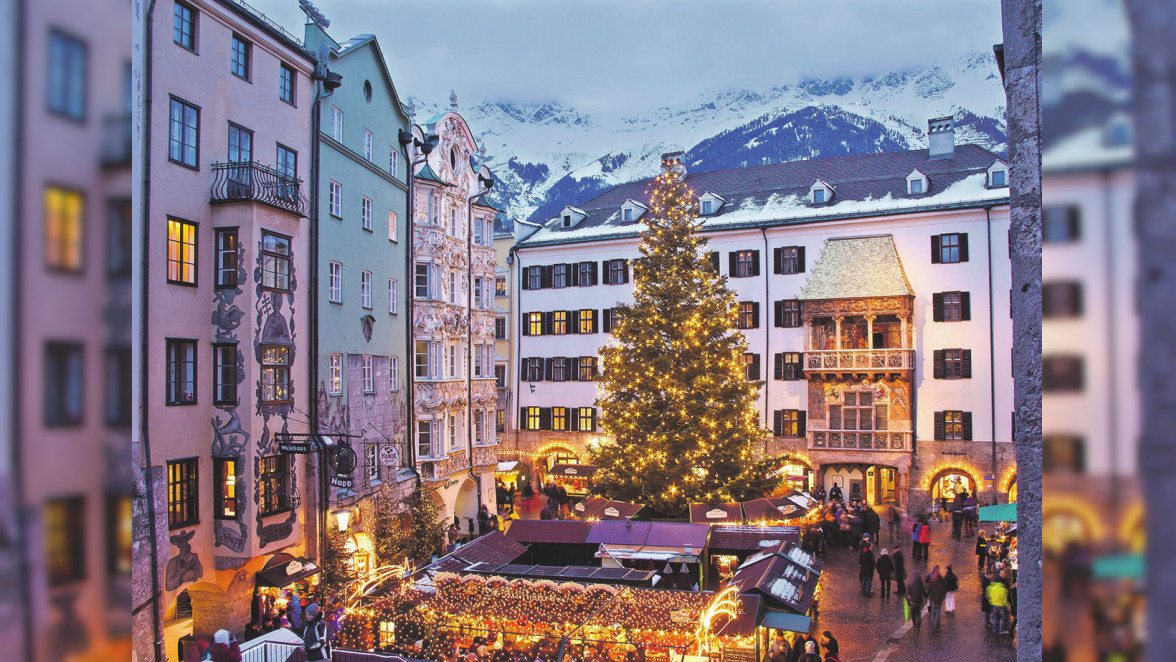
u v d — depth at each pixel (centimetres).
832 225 4769
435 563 2358
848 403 4606
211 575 2298
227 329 2339
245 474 2323
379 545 3095
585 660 1750
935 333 4491
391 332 3538
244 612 2389
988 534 3753
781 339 4862
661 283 3919
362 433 3175
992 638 2291
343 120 3152
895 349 4453
